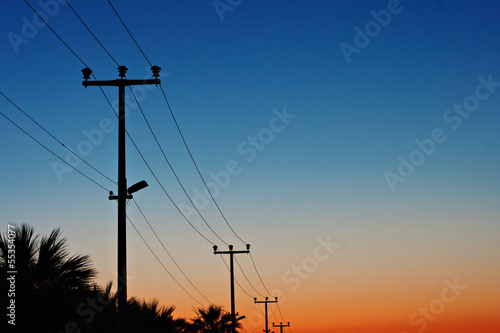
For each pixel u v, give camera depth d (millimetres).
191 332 43781
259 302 66438
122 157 20297
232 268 45125
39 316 20969
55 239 22953
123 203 19938
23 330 20734
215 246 45406
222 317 48062
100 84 20859
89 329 22719
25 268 21672
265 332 65688
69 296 22281
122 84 20906
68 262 23016
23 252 21875
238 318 45531
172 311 34688
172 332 33594
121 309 19312
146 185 19953
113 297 24578
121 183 20078
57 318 21500
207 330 46969
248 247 45406
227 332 47906
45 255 22391
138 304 32062
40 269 21953
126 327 19297
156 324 31625
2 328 20469
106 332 23281
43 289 21719
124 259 19562
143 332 30016
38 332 20953
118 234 19688
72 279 22953
